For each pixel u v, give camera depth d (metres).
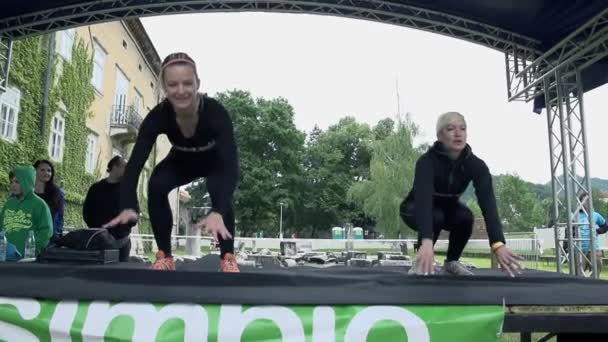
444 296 1.95
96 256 3.00
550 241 16.08
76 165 15.28
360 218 48.84
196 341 1.87
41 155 12.45
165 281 1.93
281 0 7.58
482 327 1.92
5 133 10.81
